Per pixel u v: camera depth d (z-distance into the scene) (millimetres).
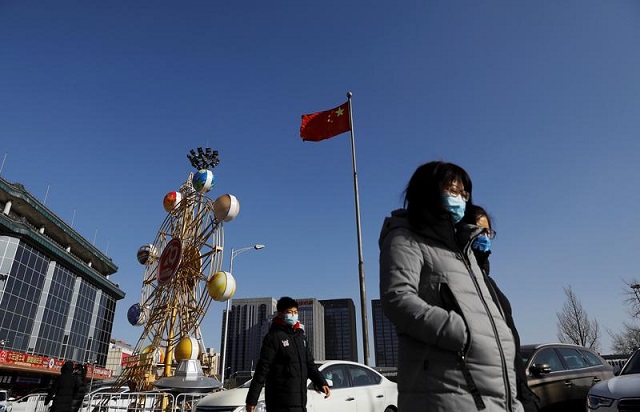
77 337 61219
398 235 2023
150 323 14695
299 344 4703
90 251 69938
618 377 6012
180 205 16234
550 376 7828
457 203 2096
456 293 1860
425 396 1738
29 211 54969
